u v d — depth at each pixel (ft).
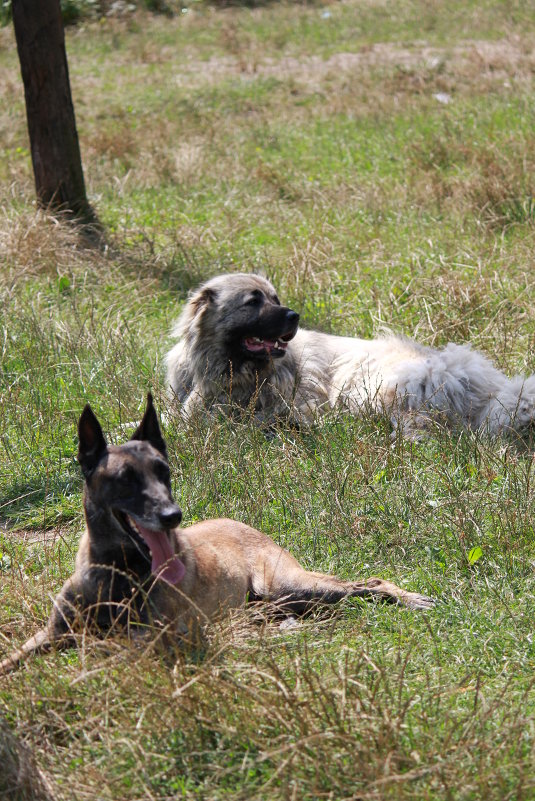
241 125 76.69
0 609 22.49
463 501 26.89
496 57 90.22
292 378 36.29
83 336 39.55
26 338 40.22
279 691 17.67
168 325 43.27
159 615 19.80
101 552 20.42
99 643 18.94
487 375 35.35
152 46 105.19
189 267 48.55
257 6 124.77
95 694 18.06
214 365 35.88
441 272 44.98
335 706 17.01
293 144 71.82
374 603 22.61
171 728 17.34
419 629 21.57
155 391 35.47
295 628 21.66
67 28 114.42
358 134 72.69
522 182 54.08
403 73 87.30
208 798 16.03
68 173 53.21
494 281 43.83
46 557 25.16
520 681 19.39
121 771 16.88
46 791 16.29
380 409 34.73
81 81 93.56
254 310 34.94
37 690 18.78
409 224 53.21
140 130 74.28
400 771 16.16
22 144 72.74
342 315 43.01
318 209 56.49
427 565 25.00
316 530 26.27
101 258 48.47
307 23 114.42
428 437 32.94
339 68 93.81
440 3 117.39
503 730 17.11
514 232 50.55
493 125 68.90
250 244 52.01
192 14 120.06
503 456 30.19
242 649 20.03
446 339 39.99
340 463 29.84
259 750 16.87
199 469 29.53
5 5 114.01
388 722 16.40
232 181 62.54
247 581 23.17
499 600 22.75
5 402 34.96
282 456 30.76
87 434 20.45
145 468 20.04
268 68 96.32
